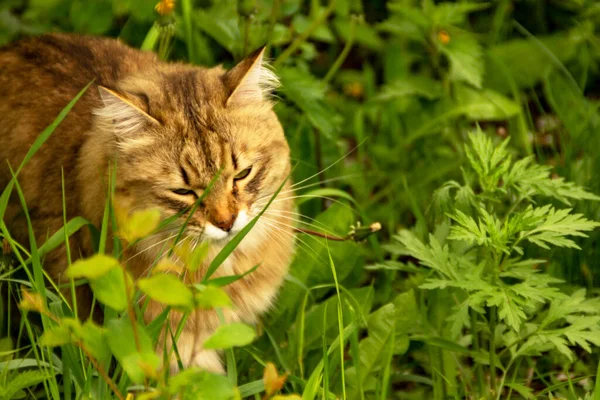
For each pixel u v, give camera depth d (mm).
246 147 5051
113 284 3330
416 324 5590
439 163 7301
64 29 7504
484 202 5617
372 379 5203
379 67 9352
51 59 5781
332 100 8406
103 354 3471
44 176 5441
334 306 5555
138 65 5820
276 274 5586
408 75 8148
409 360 5863
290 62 7434
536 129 8203
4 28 7359
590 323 4840
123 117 4867
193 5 7391
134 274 5133
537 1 8891
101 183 5027
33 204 5523
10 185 4691
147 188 4949
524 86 8281
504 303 4703
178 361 4297
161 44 6418
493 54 7770
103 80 5598
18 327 5816
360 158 7633
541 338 4840
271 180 5309
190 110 4988
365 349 5238
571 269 6016
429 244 5289
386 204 7391
